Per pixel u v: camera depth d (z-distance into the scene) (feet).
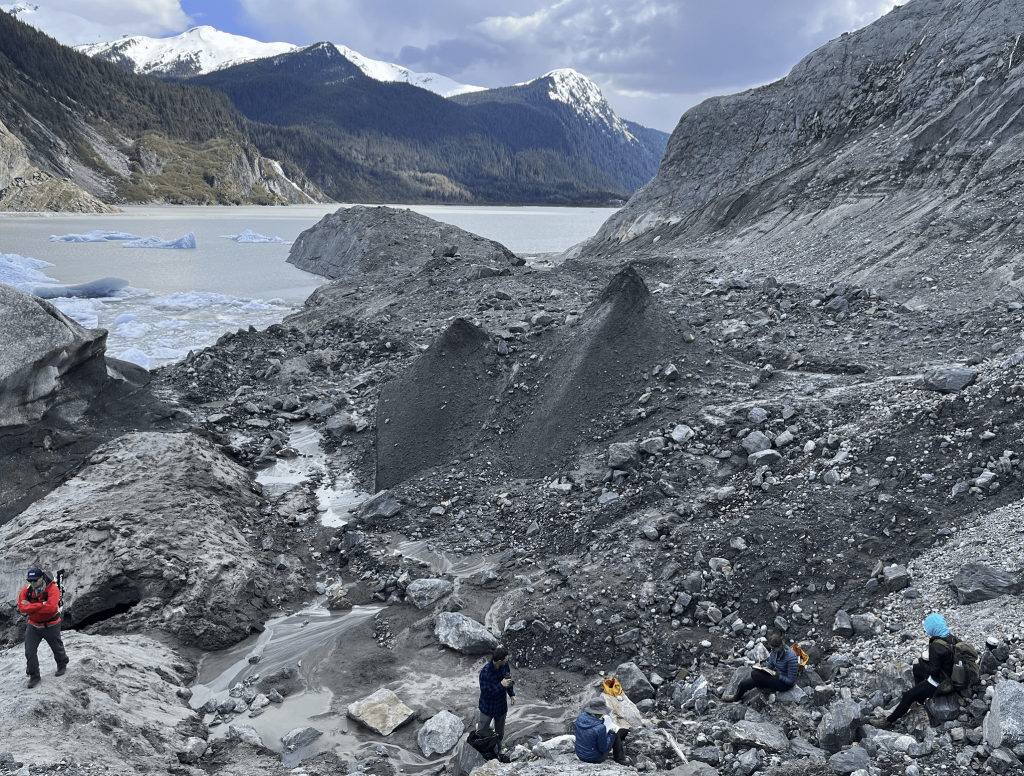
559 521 42.88
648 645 32.53
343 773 26.08
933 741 21.94
